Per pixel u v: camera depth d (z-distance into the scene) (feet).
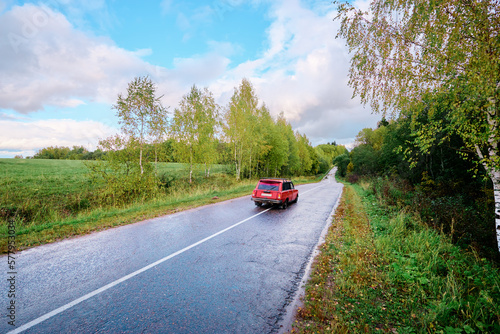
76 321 9.34
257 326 9.38
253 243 19.93
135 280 12.95
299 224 27.37
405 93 16.38
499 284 12.01
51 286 12.07
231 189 64.39
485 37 12.05
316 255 17.53
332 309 10.44
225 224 26.17
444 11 13.38
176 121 66.49
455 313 10.37
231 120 85.15
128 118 46.98
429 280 12.90
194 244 19.16
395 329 9.27
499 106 13.32
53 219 32.17
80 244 18.84
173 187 59.77
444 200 28.68
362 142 152.97
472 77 12.61
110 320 9.47
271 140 115.96
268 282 13.12
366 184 85.40
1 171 64.90
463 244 18.78
